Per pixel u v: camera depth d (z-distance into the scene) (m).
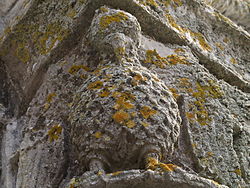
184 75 0.88
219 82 0.91
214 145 0.78
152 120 0.70
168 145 0.70
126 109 0.70
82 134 0.71
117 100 0.71
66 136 0.80
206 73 0.90
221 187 0.63
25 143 0.83
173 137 0.71
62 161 0.77
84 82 0.78
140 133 0.68
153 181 0.62
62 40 0.93
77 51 0.92
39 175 0.77
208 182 0.63
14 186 0.82
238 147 0.82
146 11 0.94
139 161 0.68
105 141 0.68
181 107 0.82
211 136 0.79
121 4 0.93
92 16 0.93
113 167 0.69
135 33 0.86
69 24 0.94
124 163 0.69
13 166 0.85
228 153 0.78
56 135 0.81
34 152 0.81
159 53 0.92
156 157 0.67
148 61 0.88
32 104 0.89
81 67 0.88
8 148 0.91
